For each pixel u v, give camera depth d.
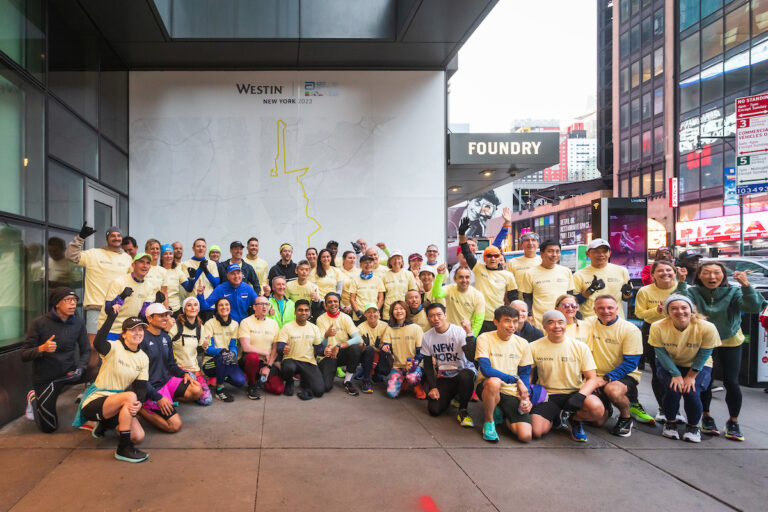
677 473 3.54
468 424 4.53
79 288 6.20
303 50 8.27
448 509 2.93
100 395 3.76
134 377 3.88
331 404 5.20
